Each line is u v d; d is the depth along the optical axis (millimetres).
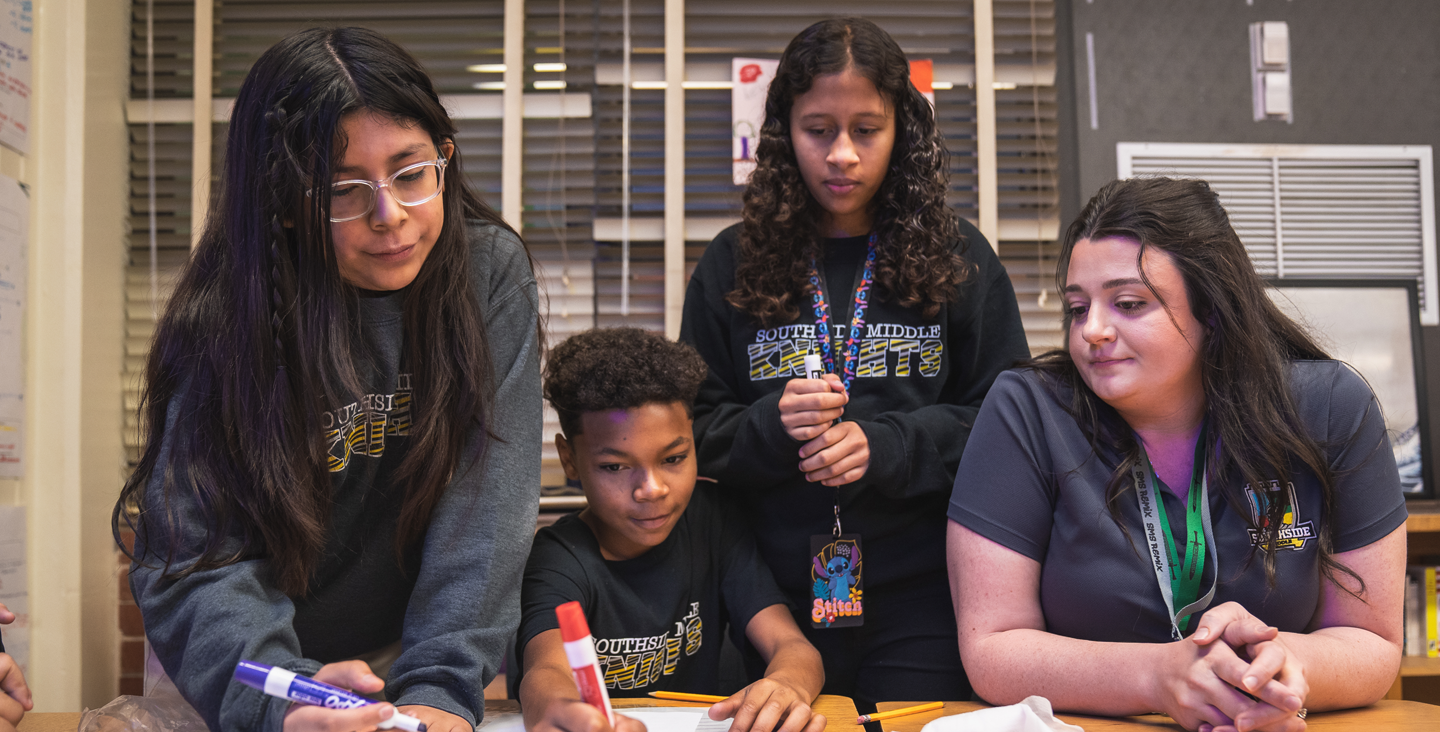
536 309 1020
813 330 1301
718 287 1375
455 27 2209
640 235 2182
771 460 1204
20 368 1824
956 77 2207
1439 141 2268
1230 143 2260
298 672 758
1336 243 2252
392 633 1040
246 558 856
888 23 2223
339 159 821
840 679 1263
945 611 1266
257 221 851
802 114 1248
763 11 2211
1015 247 2209
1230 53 2270
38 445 1891
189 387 866
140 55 2191
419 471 910
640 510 1126
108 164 2088
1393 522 942
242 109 865
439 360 922
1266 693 743
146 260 2158
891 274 1274
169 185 2178
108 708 879
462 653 824
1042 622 1009
